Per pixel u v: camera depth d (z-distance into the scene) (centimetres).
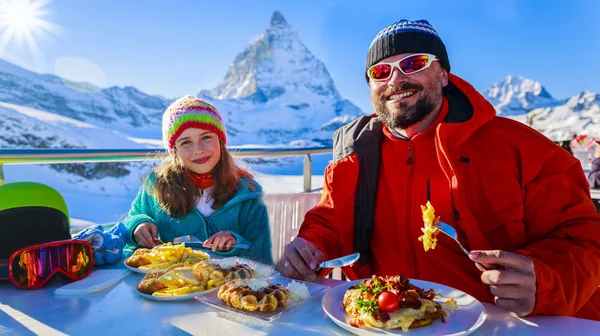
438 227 111
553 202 128
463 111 149
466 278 139
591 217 121
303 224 164
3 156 178
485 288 137
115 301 101
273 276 123
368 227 157
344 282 113
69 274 116
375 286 94
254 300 93
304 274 120
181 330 84
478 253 95
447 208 142
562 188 128
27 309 96
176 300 101
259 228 201
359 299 90
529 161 133
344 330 85
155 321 89
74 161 205
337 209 159
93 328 85
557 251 109
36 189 119
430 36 147
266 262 187
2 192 115
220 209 197
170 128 199
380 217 156
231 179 205
